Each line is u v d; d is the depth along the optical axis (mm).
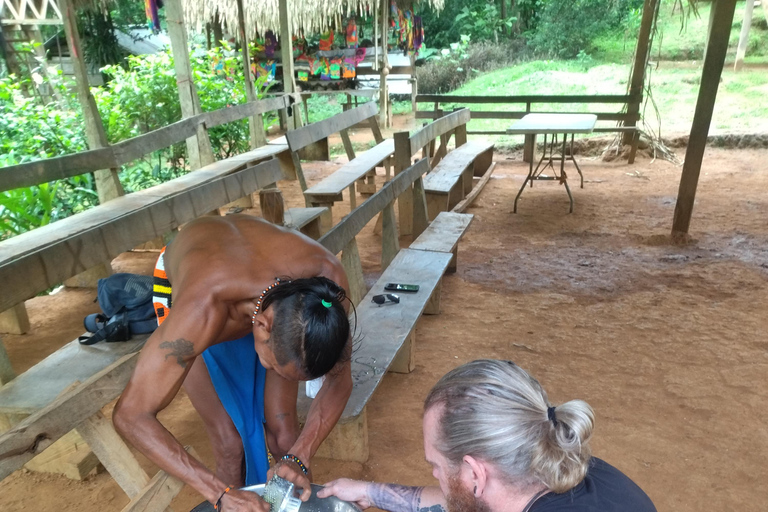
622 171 9688
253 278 1861
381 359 2967
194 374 2314
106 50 16281
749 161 9812
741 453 3002
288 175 9352
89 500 2723
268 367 1774
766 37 15734
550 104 13820
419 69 17625
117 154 5535
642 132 10078
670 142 10797
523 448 1247
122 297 3066
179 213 3945
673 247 6082
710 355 3959
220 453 2361
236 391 2260
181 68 7250
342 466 2953
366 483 1942
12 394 2566
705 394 3512
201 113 7254
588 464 1415
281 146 8461
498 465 1271
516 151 11328
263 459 2309
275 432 2369
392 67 14523
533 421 1264
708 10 16953
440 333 4348
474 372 1350
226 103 9445
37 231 4406
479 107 14438
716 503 2678
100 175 5609
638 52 9773
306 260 1982
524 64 17312
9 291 2664
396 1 13242
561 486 1275
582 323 4469
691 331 4301
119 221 3400
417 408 3439
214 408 2344
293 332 1621
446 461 1335
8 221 5539
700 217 7047
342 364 1997
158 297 2361
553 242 6348
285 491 1837
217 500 1778
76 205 6523
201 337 1777
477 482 1317
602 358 3951
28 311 4848
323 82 13719
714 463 2932
